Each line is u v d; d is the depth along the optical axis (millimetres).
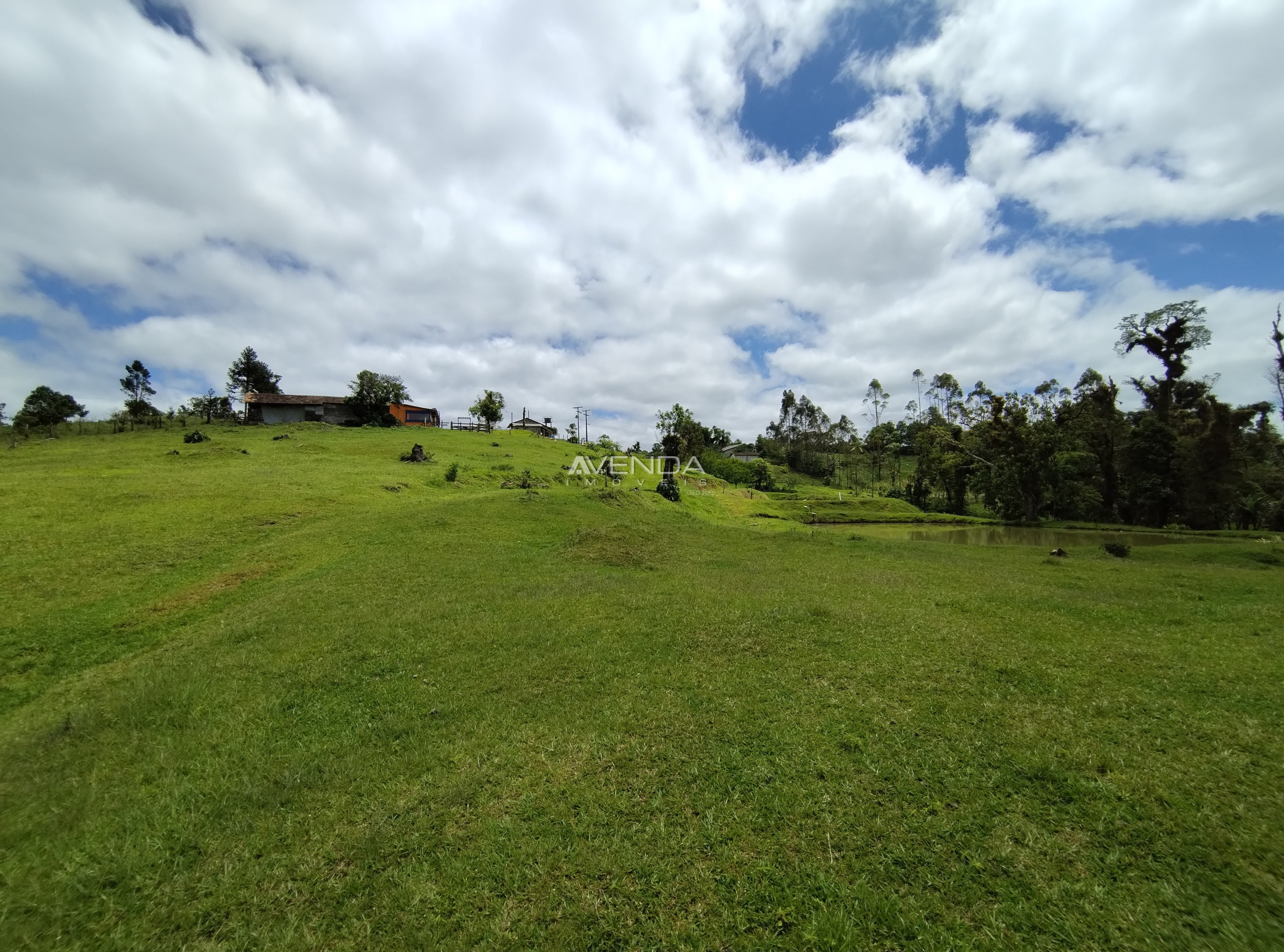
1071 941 3795
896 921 4016
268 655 9867
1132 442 46188
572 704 7715
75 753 7160
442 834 5180
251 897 4613
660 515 30719
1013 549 25984
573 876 4578
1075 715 6801
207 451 38750
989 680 7926
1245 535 36688
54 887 4906
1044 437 48719
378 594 13305
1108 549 24391
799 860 4629
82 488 23203
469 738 6941
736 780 5734
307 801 5840
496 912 4266
